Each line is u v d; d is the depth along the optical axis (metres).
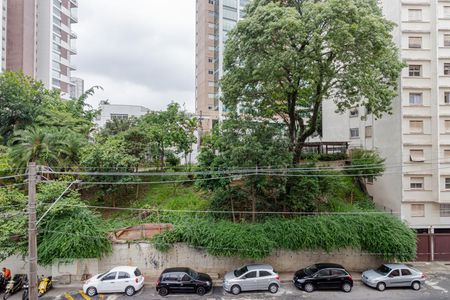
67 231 17.97
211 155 21.17
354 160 25.70
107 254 18.94
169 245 19.14
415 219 23.97
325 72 19.19
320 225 19.00
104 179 23.12
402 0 24.06
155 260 19.48
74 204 18.81
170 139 28.02
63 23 58.91
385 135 25.91
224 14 61.34
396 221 19.98
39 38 55.00
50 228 18.09
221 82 22.14
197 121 32.97
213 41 63.22
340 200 24.00
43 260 17.67
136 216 22.48
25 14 52.84
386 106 21.91
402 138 23.88
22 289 17.77
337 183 23.47
